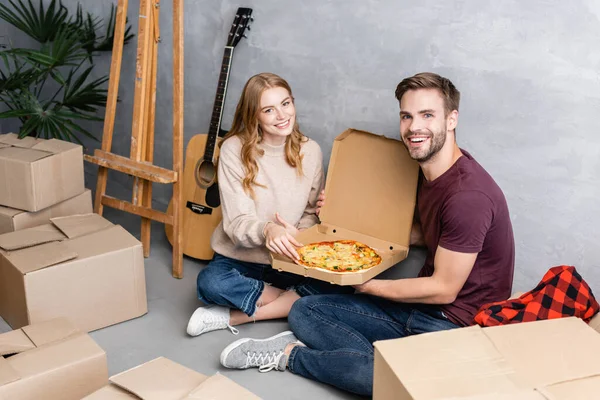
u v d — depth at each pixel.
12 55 3.16
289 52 2.69
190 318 2.52
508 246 2.06
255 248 2.52
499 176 2.28
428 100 1.98
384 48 2.41
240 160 2.43
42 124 2.99
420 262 2.55
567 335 1.57
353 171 2.38
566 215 2.18
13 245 2.35
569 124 2.09
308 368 2.17
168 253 3.09
